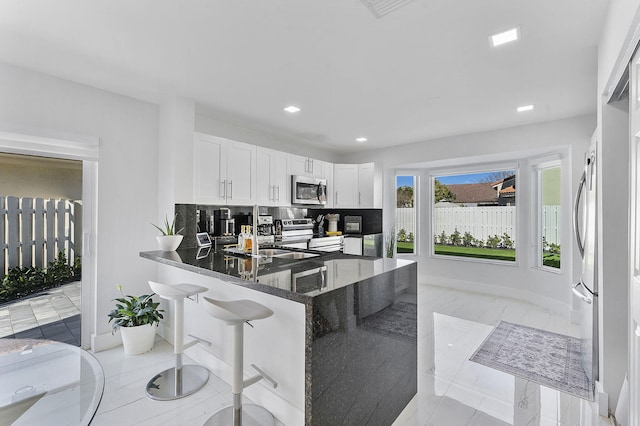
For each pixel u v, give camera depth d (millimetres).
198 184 3236
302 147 5129
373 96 2992
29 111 2441
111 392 2189
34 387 1561
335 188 5340
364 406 1696
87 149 2766
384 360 1862
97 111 2799
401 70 2457
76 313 2779
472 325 3498
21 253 2531
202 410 2008
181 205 3045
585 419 1948
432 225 5520
